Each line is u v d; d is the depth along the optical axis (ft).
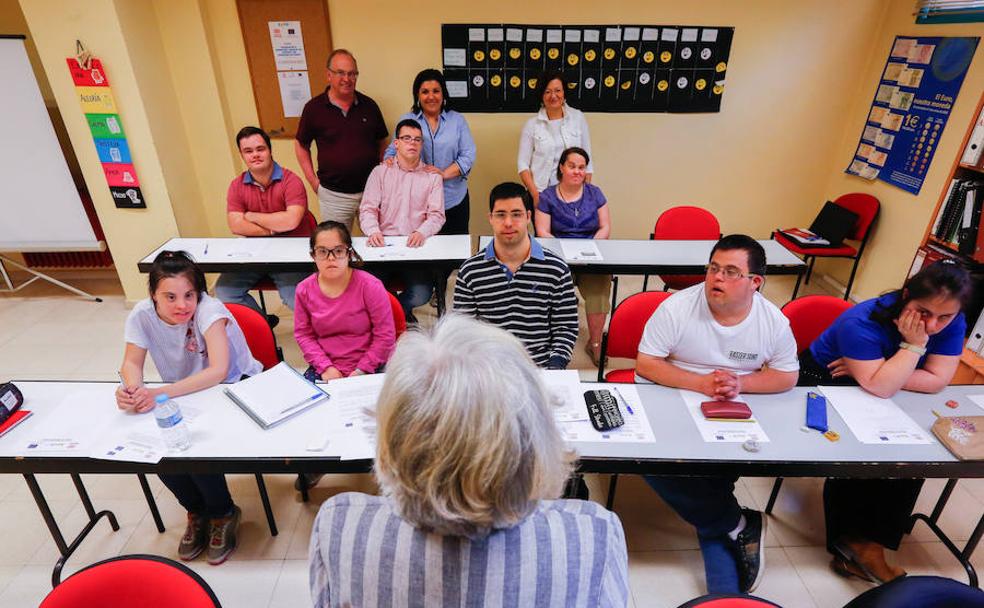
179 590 3.31
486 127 12.55
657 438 4.90
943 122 10.16
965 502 6.98
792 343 5.54
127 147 10.75
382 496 2.16
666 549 6.32
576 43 11.82
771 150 13.08
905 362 5.30
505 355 1.90
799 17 11.84
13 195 11.15
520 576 1.87
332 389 5.62
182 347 5.90
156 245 11.71
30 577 6.02
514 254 6.59
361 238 10.02
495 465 1.72
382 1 11.34
